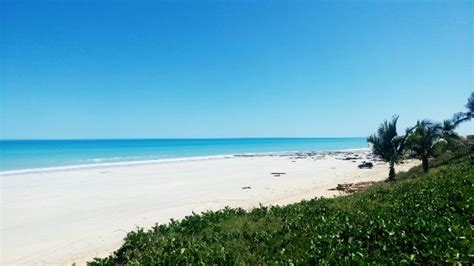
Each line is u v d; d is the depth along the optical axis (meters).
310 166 55.97
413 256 6.48
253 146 160.38
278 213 13.27
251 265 7.70
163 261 8.36
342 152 103.88
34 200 27.39
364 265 6.44
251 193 29.69
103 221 20.94
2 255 15.49
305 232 9.66
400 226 8.41
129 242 10.92
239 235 10.31
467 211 9.18
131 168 52.38
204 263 7.87
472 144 36.88
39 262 14.61
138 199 27.67
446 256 6.31
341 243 8.04
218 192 30.55
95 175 43.31
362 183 32.06
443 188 13.02
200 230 11.77
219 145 169.38
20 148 116.56
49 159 71.06
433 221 8.41
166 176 42.59
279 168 52.94
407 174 33.53
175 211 23.30
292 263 7.27
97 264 9.91
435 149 29.81
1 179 39.12
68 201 27.00
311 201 15.57
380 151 31.16
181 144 176.75
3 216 22.39
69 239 17.58
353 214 11.16
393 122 31.03
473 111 46.41
